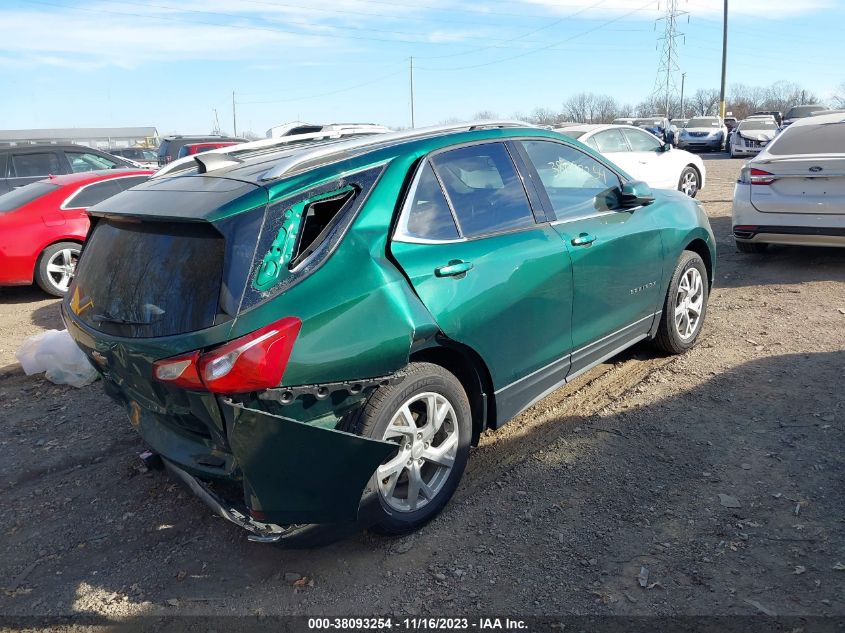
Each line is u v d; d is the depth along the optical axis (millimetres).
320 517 2914
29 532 3592
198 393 2697
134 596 3061
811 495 3438
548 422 4430
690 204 5348
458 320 3342
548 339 3936
